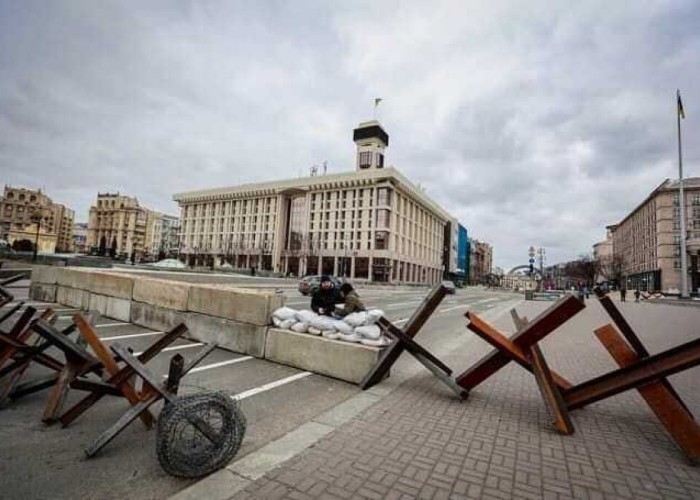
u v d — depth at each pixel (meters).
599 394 3.94
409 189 87.12
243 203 102.25
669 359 3.53
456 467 2.93
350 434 3.47
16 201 114.44
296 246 90.06
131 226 144.38
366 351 5.13
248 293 6.55
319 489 2.54
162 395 2.96
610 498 2.59
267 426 3.63
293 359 5.80
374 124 94.94
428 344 8.78
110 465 2.79
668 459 3.20
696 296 48.97
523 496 2.57
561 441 3.48
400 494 2.53
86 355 3.49
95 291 9.77
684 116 36.44
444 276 116.00
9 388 3.77
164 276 24.00
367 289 44.44
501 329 11.91
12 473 2.62
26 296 12.73
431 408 4.27
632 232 98.69
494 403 4.53
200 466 2.65
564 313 4.01
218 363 5.82
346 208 85.50
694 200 72.31
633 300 41.66
